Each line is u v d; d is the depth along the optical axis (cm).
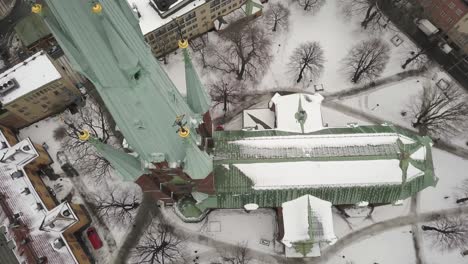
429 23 9619
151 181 5962
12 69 8475
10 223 7969
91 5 2920
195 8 8931
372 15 9375
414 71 9494
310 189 7050
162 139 4503
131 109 4038
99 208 8488
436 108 9069
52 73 8469
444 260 8212
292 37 9781
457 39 9456
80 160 9006
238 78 9412
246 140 7094
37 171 8950
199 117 5162
